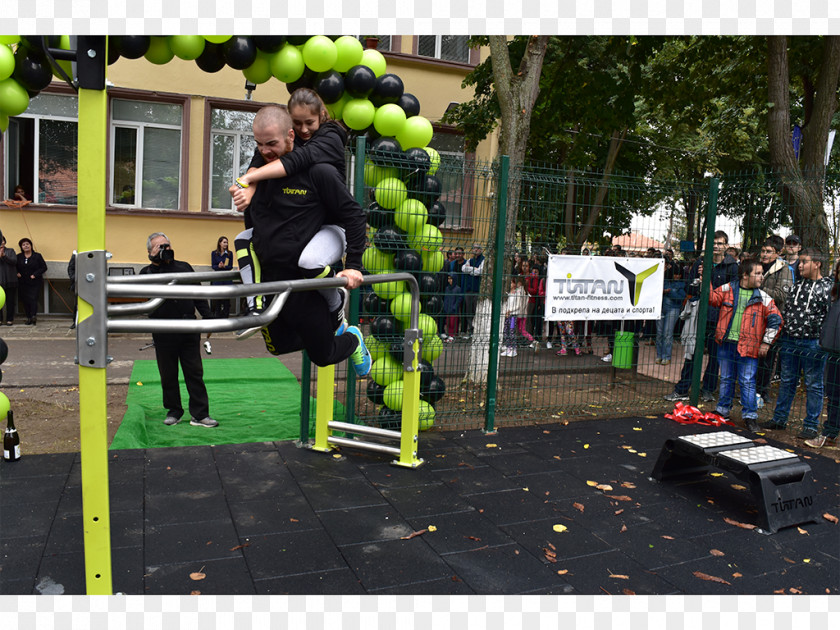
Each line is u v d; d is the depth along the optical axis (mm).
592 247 6664
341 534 3600
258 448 5105
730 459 4148
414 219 5348
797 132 9367
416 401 4773
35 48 3906
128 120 12547
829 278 6098
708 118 15648
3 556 3195
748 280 6254
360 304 5551
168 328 2150
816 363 6012
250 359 9250
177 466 4617
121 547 3352
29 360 8680
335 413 6035
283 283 2338
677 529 3865
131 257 12625
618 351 7512
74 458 4664
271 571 3150
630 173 15805
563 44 10648
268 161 2486
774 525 3875
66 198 12562
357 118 5078
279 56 4617
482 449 5324
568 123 12258
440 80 14141
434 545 3502
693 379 7160
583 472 4832
